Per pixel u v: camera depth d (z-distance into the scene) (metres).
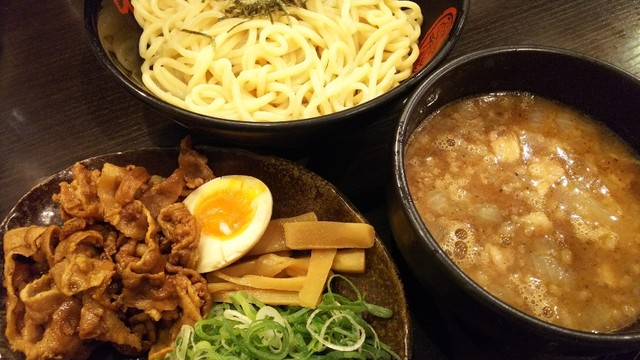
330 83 0.27
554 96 0.24
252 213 0.24
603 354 0.18
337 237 0.23
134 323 0.23
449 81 0.22
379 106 0.22
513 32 0.32
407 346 0.21
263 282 0.23
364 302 0.23
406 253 0.20
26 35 0.32
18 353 0.22
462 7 0.25
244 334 0.22
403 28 0.29
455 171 0.22
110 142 0.28
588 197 0.22
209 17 0.28
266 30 0.27
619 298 0.20
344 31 0.28
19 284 0.22
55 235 0.23
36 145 0.28
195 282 0.23
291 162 0.25
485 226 0.21
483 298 0.17
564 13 0.33
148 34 0.28
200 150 0.25
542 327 0.16
